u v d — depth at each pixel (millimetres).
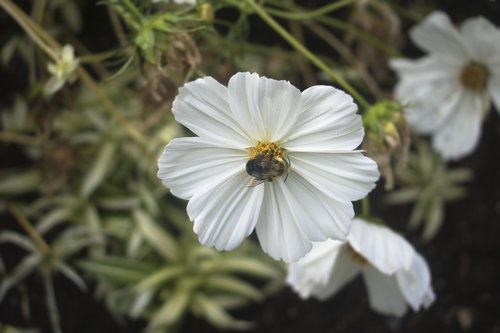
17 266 520
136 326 538
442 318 582
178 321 536
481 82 510
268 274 531
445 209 602
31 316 520
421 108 520
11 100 550
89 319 530
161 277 520
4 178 533
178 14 407
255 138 359
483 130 612
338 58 604
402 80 521
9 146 545
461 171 594
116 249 541
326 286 461
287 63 584
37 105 495
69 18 549
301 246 365
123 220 538
